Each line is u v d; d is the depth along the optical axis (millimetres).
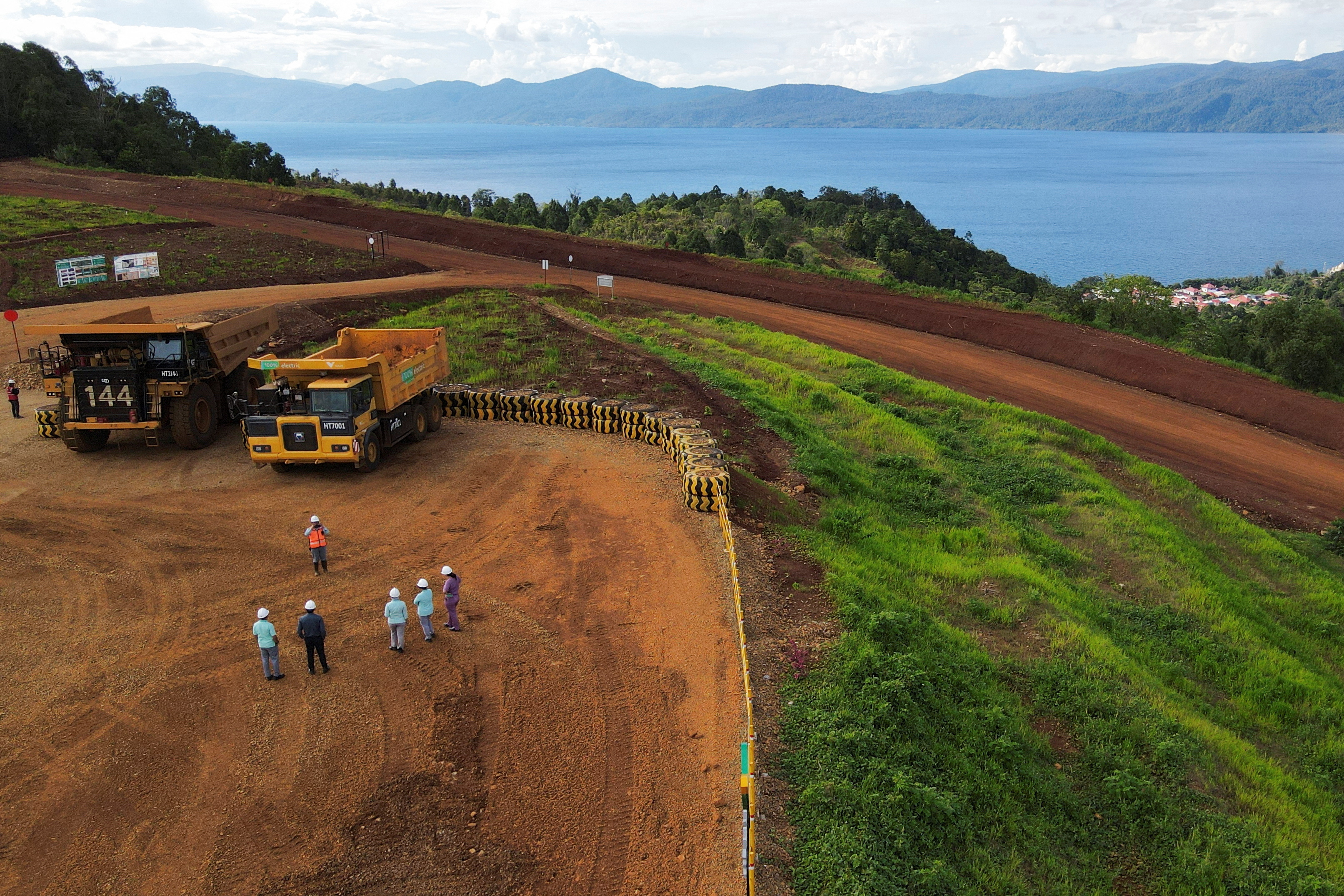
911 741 13500
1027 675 17312
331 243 62594
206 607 16016
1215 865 13047
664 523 19828
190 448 24594
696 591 16734
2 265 46250
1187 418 39656
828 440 30156
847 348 47500
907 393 39250
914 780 12594
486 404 27672
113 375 23141
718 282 60094
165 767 11836
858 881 10375
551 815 11070
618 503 20922
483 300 47469
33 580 16891
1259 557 27156
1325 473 34594
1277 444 37250
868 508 24672
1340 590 25422
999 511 26703
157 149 92250
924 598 19375
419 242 67562
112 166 88562
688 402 30078
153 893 9805
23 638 14836
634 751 12281
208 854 10359
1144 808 14039
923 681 14805
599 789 11531
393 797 11297
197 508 20531
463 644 14883
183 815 10969
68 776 11625
